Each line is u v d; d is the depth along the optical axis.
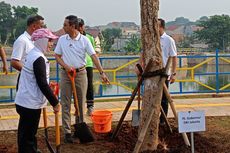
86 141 6.31
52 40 4.89
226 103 10.19
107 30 82.25
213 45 73.50
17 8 58.12
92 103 8.53
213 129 7.16
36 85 4.80
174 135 6.24
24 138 4.98
